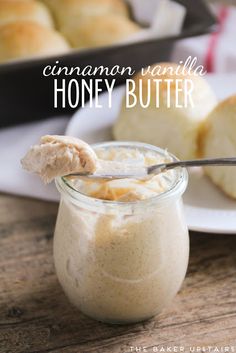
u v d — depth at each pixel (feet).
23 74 1.75
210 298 1.15
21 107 1.80
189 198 1.42
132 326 1.09
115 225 1.00
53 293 1.17
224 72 2.06
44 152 0.96
